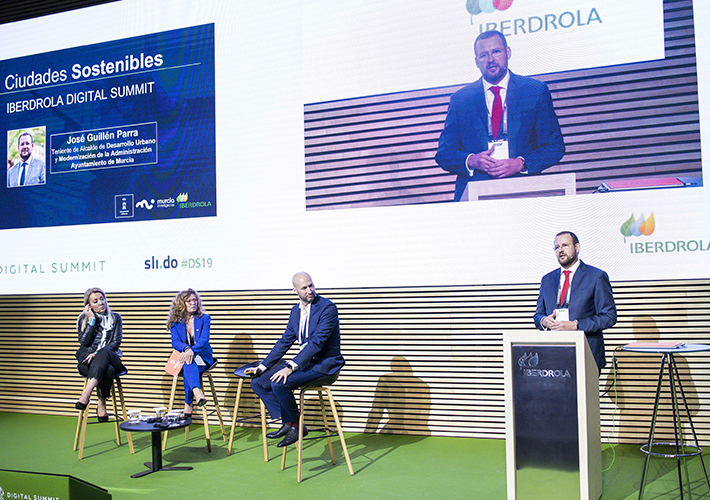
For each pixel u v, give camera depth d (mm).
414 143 4707
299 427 3734
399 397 4785
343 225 4836
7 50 5852
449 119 4633
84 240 5543
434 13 4695
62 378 5766
